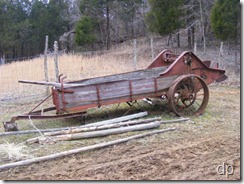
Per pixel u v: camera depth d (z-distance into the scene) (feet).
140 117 21.18
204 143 16.24
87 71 48.60
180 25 65.77
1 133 17.94
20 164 13.74
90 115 22.57
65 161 14.25
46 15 109.29
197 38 74.79
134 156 14.66
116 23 100.78
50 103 27.86
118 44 99.19
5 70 47.91
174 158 14.38
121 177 12.64
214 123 20.02
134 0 93.09
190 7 65.51
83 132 17.51
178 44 76.23
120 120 19.86
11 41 105.81
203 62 24.38
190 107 23.53
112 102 19.98
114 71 48.80
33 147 15.99
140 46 84.28
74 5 117.80
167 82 21.47
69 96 18.88
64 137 16.74
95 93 19.51
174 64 21.59
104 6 94.22
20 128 19.79
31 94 32.27
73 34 105.40
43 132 18.47
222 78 23.91
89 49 98.02
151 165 13.67
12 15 112.68
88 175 12.89
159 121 19.38
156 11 66.39
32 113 20.31
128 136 17.35
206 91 22.08
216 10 50.83
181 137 17.17
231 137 17.15
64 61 52.70
